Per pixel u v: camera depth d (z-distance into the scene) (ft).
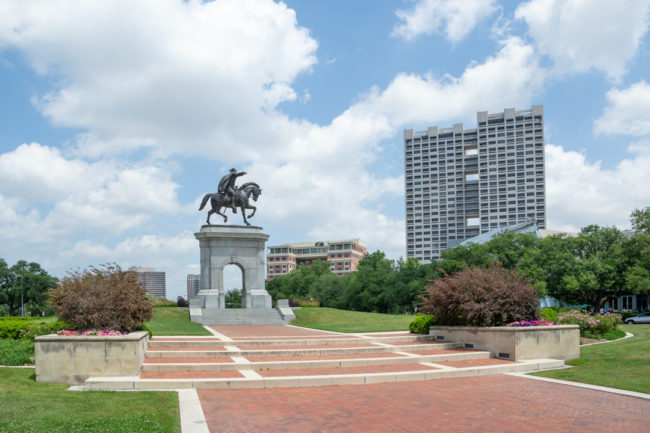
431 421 35.78
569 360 66.18
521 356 64.59
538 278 196.95
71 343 49.83
